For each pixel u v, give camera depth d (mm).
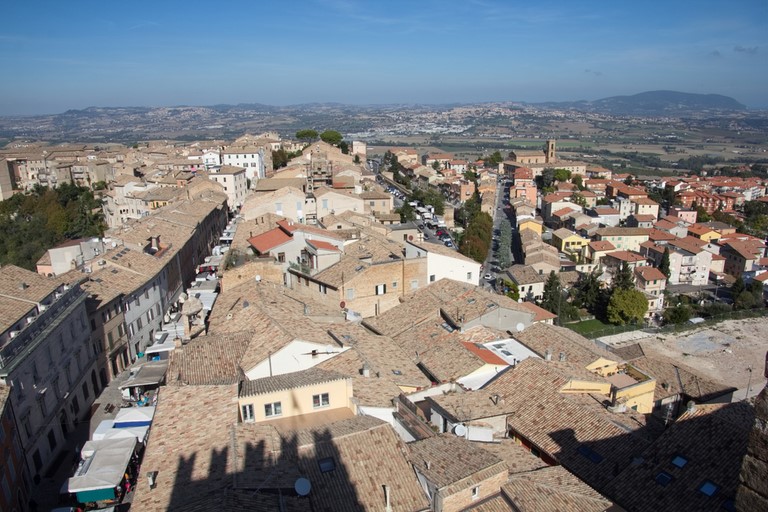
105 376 67875
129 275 76938
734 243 166500
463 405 42719
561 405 43781
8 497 41500
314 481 31547
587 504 32688
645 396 50031
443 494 31062
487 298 63969
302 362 47938
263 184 140625
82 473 44969
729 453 36125
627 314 115750
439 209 184750
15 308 52188
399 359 52781
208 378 44125
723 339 106375
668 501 34500
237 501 28109
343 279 68750
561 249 170625
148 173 192875
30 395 49375
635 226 194000
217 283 81312
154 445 34969
